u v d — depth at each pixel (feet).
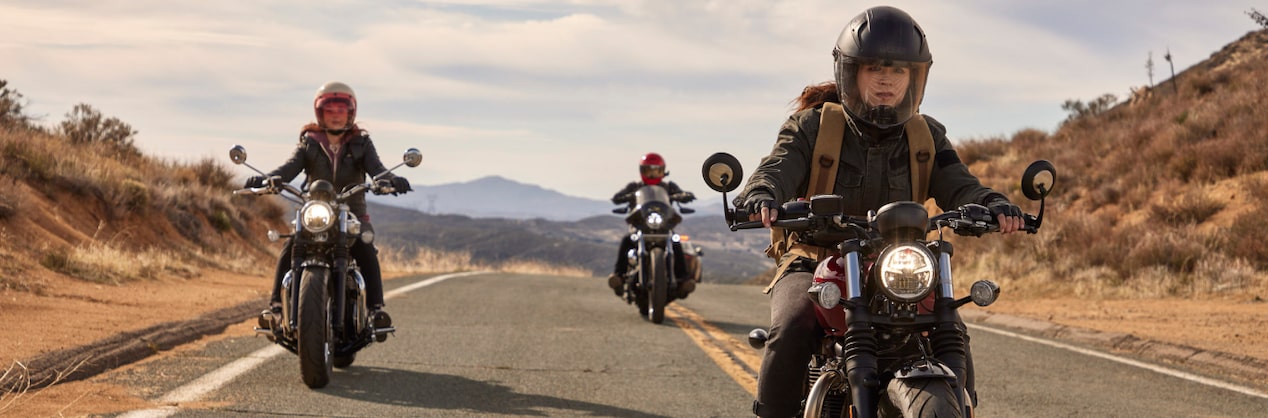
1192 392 29.17
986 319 50.24
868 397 12.57
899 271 12.33
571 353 34.19
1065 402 27.37
